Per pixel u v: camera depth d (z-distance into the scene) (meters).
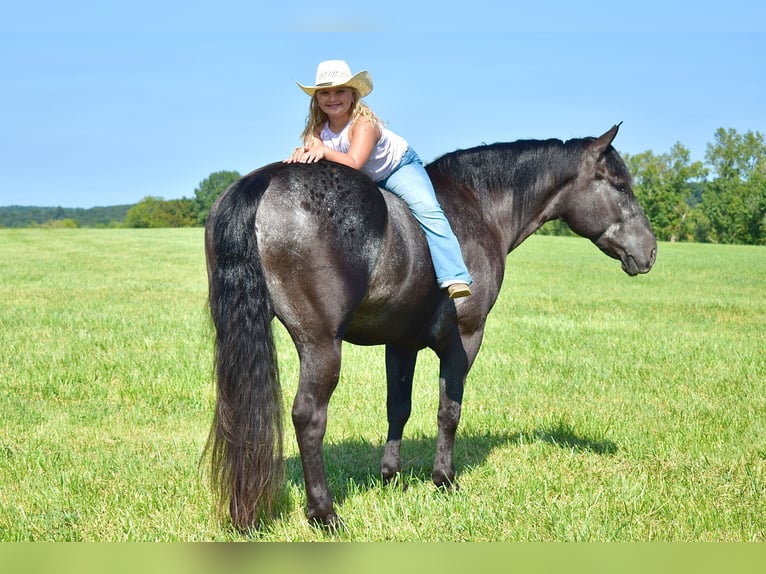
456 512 4.85
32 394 8.03
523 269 29.62
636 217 5.77
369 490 5.25
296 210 3.92
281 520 4.56
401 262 4.31
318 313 4.02
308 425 4.15
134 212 117.06
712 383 9.09
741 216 84.12
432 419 7.43
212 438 4.38
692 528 4.78
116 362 9.48
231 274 3.82
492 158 5.46
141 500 4.93
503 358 10.43
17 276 22.55
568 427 7.01
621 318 15.17
